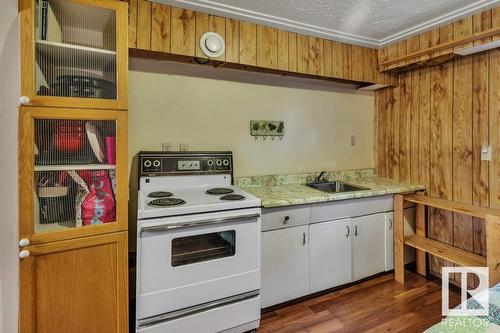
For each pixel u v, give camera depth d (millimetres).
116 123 1589
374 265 2641
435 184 2678
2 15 1351
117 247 1612
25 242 1394
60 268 1482
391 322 2045
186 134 2373
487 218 2006
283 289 2201
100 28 1693
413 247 2777
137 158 2211
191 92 2379
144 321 1621
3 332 1434
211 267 1776
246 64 2250
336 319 2088
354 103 3193
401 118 2996
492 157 2244
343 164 3152
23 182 1391
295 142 2855
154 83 2250
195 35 2068
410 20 2268
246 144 2619
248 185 2604
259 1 1970
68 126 1551
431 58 2451
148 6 1926
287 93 2789
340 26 2373
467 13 2133
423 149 2781
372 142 3330
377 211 2623
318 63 2564
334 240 2400
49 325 1468
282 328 1993
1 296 1419
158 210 1635
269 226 2113
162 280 1650
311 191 2451
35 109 1403
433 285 2568
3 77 1366
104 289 1587
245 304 1900
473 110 2361
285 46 2404
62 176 1567
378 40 2689
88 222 1579
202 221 1727
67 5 1521
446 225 2613
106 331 1599
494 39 2029
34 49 1402
